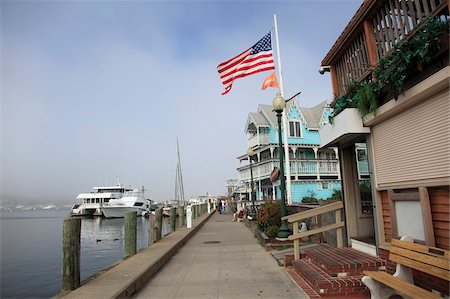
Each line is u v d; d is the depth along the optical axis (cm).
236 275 719
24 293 1294
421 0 520
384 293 470
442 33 427
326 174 3275
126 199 6191
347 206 816
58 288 1372
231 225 2141
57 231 4372
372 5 618
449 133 432
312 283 583
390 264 561
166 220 5159
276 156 3419
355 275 573
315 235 1048
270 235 1133
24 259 2047
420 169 494
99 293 545
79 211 6419
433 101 462
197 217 2731
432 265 398
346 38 745
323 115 3409
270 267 786
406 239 476
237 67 1469
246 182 4009
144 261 780
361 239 756
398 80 503
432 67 472
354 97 671
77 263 590
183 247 1163
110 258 2045
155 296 586
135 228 916
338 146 852
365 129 645
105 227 4725
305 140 3331
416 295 377
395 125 561
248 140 3741
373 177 632
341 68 834
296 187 3130
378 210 616
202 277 712
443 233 448
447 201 442
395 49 507
